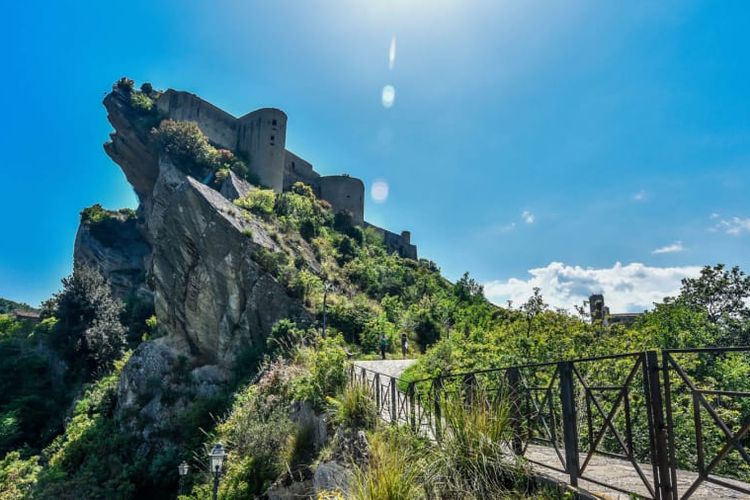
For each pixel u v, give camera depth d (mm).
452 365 12273
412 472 4598
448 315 31969
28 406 38438
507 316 14297
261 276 26547
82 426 26859
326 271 34344
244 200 38875
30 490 20000
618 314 29625
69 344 42500
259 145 54188
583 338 11000
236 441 11211
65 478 20812
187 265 29281
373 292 37062
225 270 27453
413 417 6500
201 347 27984
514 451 4680
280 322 23266
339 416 8219
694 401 2908
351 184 64625
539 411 4598
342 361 10617
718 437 7480
